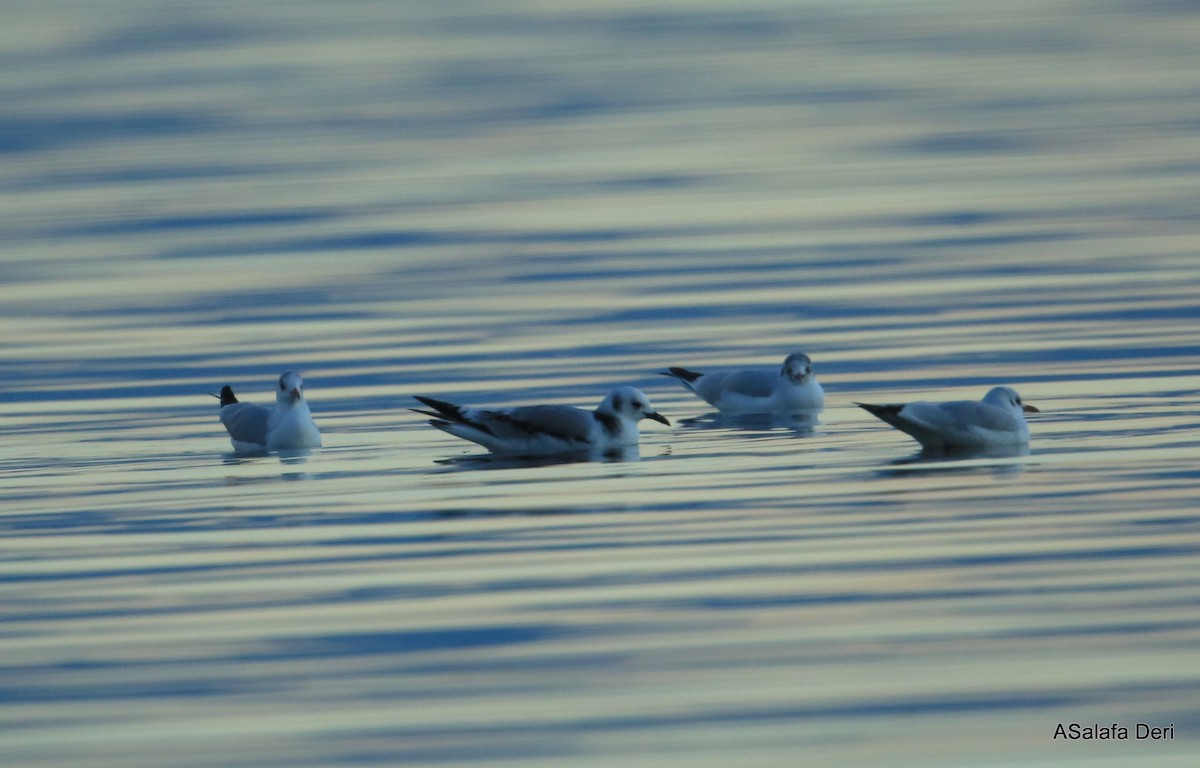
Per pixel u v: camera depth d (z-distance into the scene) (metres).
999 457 21.17
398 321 31.81
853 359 28.06
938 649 14.71
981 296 32.41
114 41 75.50
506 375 27.53
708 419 24.86
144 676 14.59
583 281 35.00
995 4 80.94
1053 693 13.83
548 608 15.95
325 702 14.02
